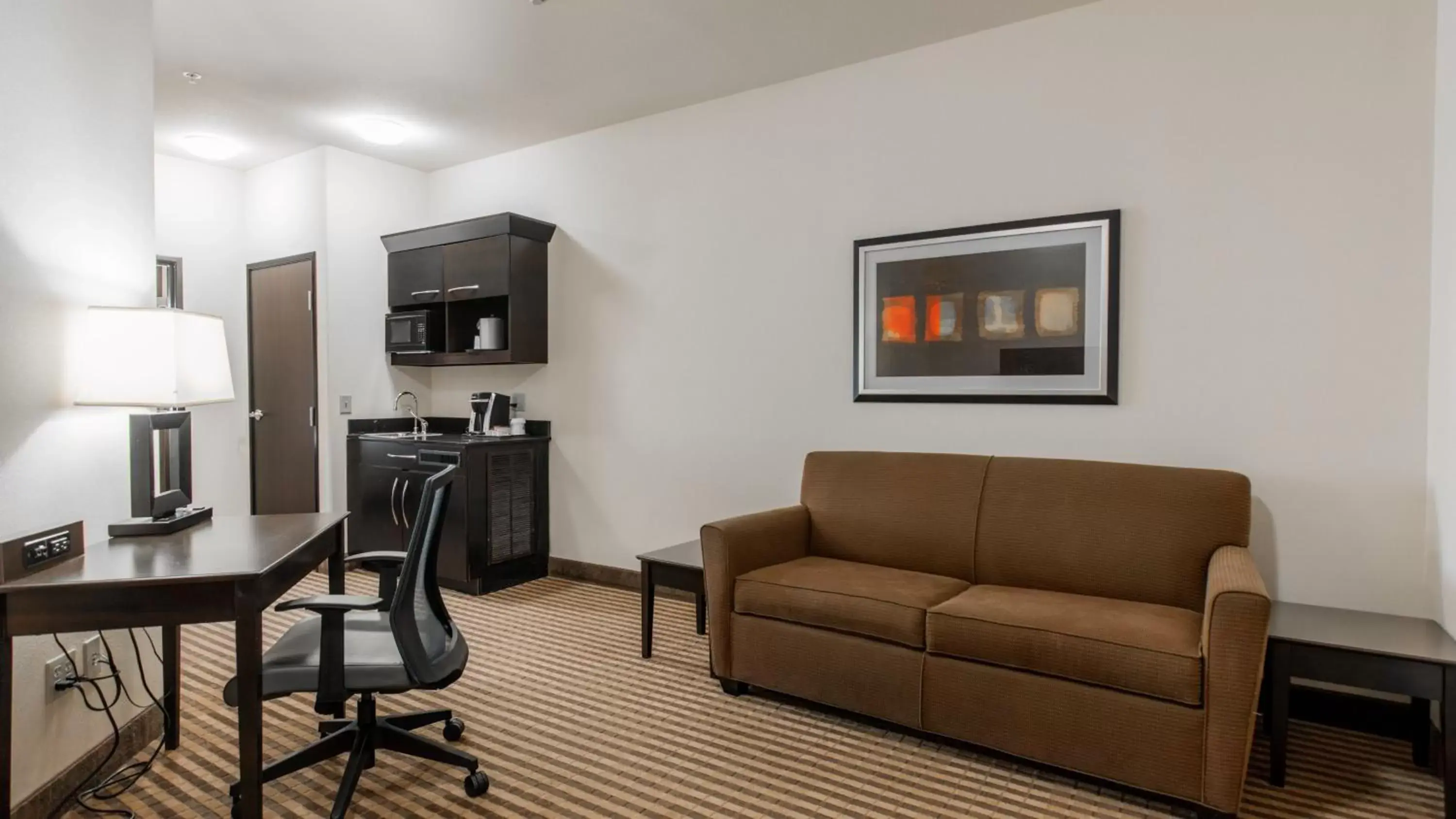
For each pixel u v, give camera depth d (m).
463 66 3.54
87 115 2.23
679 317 4.13
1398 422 2.52
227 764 2.33
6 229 1.93
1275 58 2.67
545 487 4.63
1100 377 2.98
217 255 5.09
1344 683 2.12
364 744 2.16
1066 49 3.04
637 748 2.44
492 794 2.16
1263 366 2.71
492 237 4.42
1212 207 2.79
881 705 2.49
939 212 3.35
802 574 2.83
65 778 2.07
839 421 3.62
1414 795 2.16
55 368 2.09
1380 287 2.53
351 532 4.75
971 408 3.28
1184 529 2.53
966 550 2.90
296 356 4.87
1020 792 2.18
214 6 2.97
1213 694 1.96
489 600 4.12
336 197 4.71
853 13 3.06
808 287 3.70
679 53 3.42
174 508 2.39
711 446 4.03
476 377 5.02
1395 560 2.52
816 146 3.66
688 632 3.60
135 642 2.30
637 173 4.26
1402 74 2.49
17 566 1.78
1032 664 2.22
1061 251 3.05
